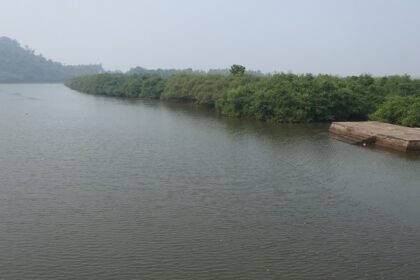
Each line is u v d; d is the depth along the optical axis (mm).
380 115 69375
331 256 23016
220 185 35781
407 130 56406
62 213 28906
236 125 73312
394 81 91750
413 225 27297
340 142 56375
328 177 38469
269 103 79062
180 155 47188
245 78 101500
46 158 44750
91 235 25438
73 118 81062
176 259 22547
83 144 53062
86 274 20938
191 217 28500
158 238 25109
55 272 21094
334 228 26812
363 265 22016
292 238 25281
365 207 30641
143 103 120875
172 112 94812
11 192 33188
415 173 39750
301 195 33312
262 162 44156
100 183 35875
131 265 21859
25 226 26641
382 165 42812
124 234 25625
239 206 30734
